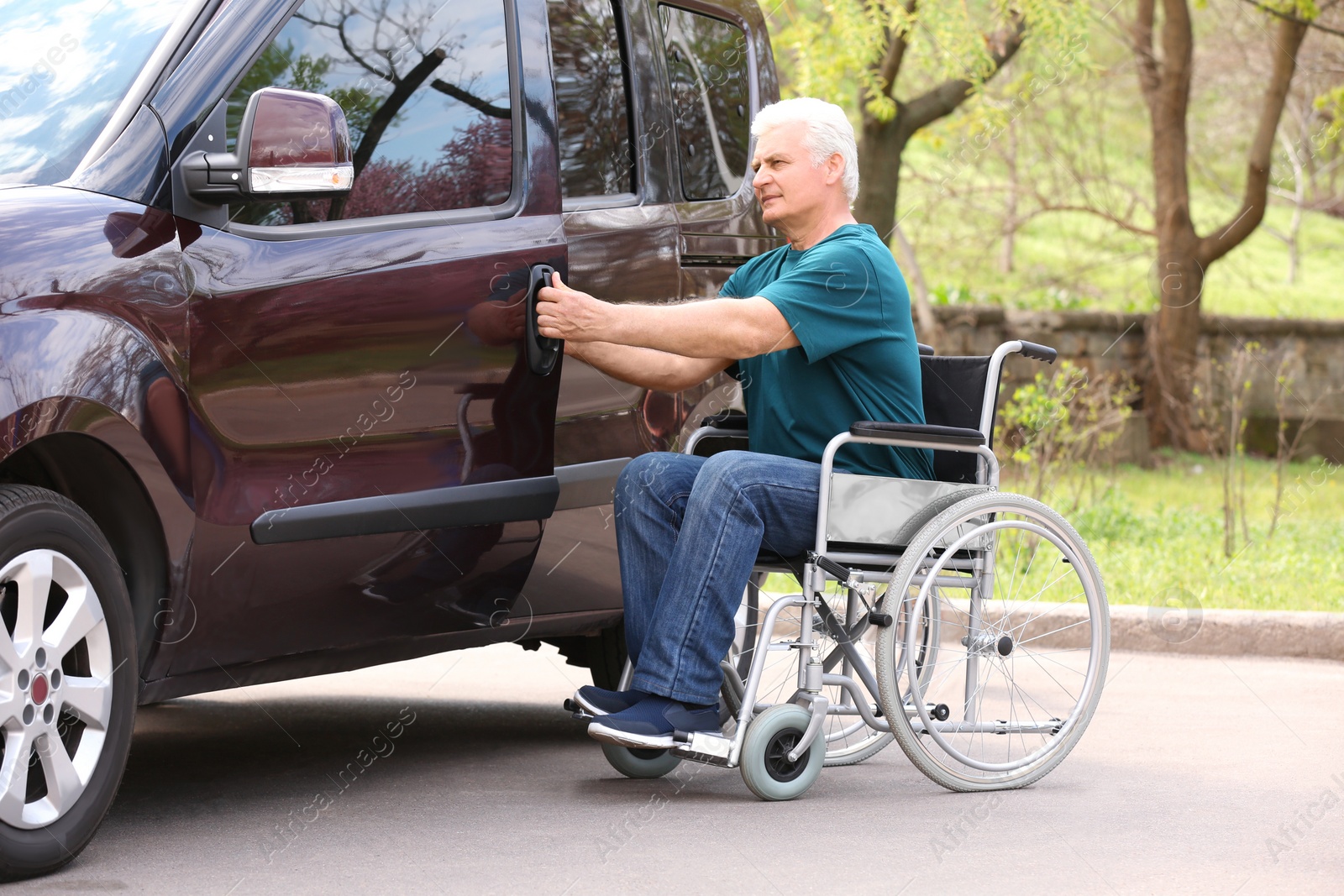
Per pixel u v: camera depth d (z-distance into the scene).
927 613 4.97
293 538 3.87
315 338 3.91
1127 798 4.50
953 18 13.98
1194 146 25.31
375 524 4.05
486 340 4.36
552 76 4.87
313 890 3.41
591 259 4.80
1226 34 22.00
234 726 5.80
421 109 4.37
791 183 4.73
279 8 4.04
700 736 4.26
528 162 4.68
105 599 3.52
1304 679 7.00
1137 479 15.95
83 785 3.49
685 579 4.30
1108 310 21.39
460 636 4.55
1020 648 5.15
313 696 6.60
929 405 4.95
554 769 4.92
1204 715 5.98
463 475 4.32
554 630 4.89
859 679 5.11
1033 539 4.95
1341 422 20.05
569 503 4.69
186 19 3.93
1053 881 3.56
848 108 16.08
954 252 23.30
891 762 5.16
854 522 4.44
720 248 5.48
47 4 4.16
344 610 4.11
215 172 3.69
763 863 3.68
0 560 3.26
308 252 3.94
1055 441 12.66
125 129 3.71
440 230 4.30
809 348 4.50
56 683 3.41
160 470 3.57
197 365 3.66
